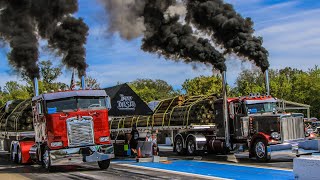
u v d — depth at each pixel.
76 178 12.18
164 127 21.06
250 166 13.98
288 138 15.06
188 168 14.03
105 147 14.12
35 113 15.84
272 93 48.12
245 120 16.59
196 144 18.88
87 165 16.47
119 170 14.08
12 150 19.11
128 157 19.41
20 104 19.59
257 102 16.89
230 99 17.56
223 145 17.81
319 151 10.51
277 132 15.02
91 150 13.91
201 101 19.42
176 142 20.52
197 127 19.12
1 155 25.56
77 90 14.30
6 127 20.45
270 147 14.84
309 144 10.77
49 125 13.81
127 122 23.64
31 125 18.45
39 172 14.27
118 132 23.83
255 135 15.51
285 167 13.34
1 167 16.92
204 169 13.56
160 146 26.69
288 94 48.88
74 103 14.06
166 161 16.70
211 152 19.33
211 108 19.38
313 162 8.94
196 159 17.47
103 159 14.01
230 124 17.42
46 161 14.34
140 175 12.38
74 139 13.84
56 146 13.71
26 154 17.39
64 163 13.62
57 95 14.02
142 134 19.58
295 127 15.32
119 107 33.81
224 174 12.09
